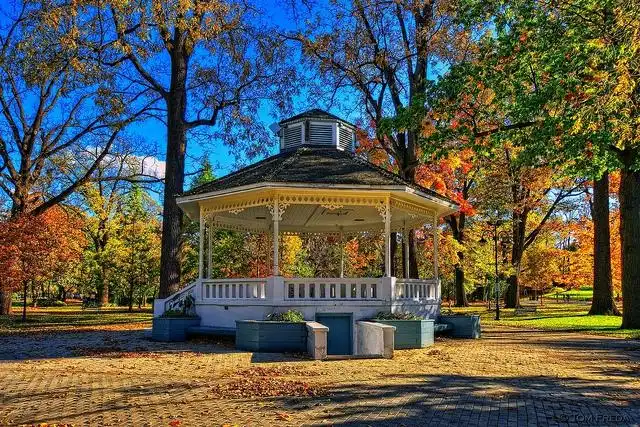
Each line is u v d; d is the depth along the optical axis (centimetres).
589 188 3744
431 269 4097
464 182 3800
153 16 2109
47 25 2162
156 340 1616
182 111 2461
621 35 1330
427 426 614
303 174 1602
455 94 1706
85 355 1273
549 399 749
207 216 1784
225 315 1606
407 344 1404
